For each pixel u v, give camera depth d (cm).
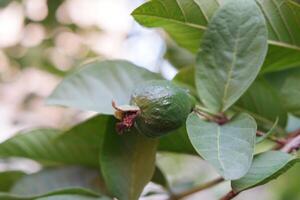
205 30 51
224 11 50
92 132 58
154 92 46
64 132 58
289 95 57
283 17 52
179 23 52
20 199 53
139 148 52
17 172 61
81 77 55
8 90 139
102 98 54
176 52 66
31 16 111
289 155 46
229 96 50
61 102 54
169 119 46
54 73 113
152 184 60
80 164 60
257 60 49
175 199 58
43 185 60
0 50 125
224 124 48
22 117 136
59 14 112
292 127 59
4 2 108
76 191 52
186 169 99
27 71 127
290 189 106
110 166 52
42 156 60
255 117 57
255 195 120
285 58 54
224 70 50
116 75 55
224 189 99
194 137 47
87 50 115
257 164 46
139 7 51
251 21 50
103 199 52
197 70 51
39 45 117
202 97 50
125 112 46
